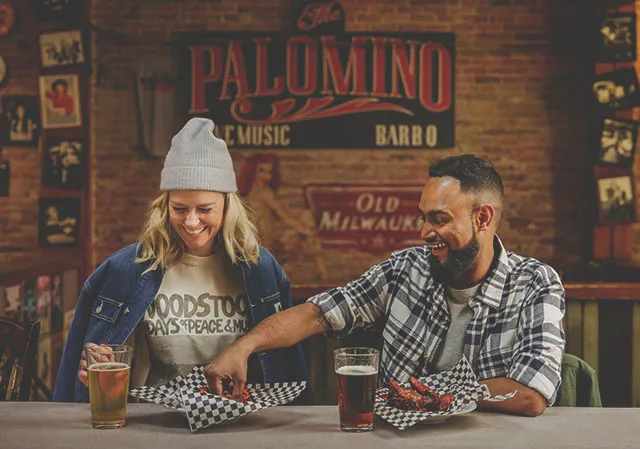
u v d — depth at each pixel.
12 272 4.39
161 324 1.98
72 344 2.03
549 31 6.85
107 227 6.89
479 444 1.39
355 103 6.82
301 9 6.80
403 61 6.83
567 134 6.88
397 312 1.95
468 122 6.87
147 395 1.59
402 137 6.84
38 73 6.80
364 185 6.84
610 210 6.69
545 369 1.64
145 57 6.83
